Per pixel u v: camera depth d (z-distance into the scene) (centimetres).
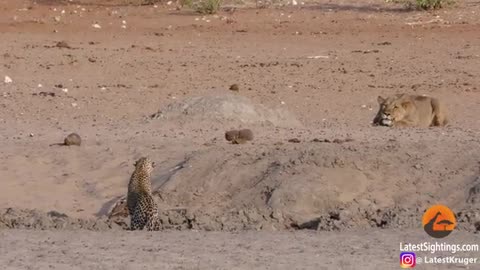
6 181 5831
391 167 5559
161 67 9956
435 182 5450
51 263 3512
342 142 6044
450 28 11781
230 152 5838
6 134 6888
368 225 4531
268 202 5303
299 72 9700
